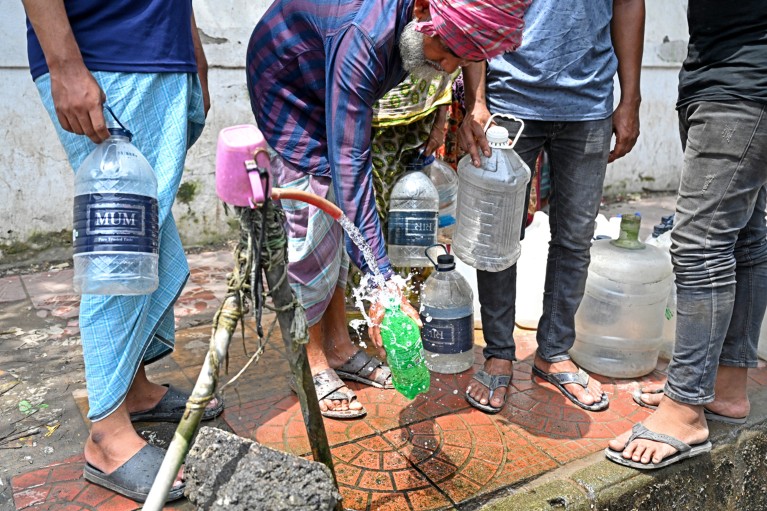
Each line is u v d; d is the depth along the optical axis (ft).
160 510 4.53
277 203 5.37
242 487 4.70
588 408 8.02
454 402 8.14
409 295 10.14
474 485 6.50
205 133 14.78
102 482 6.27
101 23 6.00
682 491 7.08
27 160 13.08
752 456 7.74
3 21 12.26
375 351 9.39
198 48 7.63
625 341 8.71
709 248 6.70
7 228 13.20
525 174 7.53
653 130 21.50
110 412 6.24
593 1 7.40
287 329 5.00
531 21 7.36
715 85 6.48
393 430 7.47
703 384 6.96
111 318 6.21
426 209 9.17
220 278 12.86
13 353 9.29
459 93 10.24
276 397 8.10
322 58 6.85
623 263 8.59
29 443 7.03
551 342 8.52
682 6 20.80
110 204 5.61
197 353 9.29
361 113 6.05
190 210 15.05
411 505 6.17
